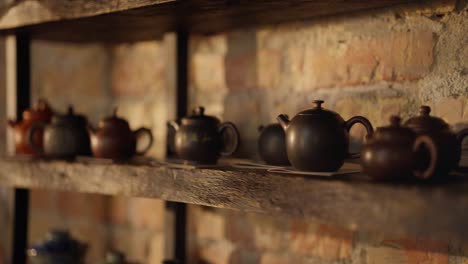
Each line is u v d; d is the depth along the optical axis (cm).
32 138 144
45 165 138
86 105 172
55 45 179
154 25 140
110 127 135
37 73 184
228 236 147
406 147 101
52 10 136
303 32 136
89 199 172
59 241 158
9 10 143
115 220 167
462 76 120
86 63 172
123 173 127
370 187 100
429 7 122
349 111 131
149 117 160
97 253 171
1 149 190
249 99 143
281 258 140
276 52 140
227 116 146
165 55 156
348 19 131
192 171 118
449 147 103
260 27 142
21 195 158
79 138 140
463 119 119
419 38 123
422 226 96
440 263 121
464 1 119
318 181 104
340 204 103
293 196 107
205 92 150
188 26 141
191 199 118
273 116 140
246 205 112
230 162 131
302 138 111
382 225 99
